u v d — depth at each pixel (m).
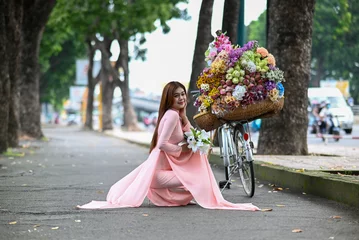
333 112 34.28
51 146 28.12
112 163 17.83
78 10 42.69
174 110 9.17
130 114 52.62
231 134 10.72
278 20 16.36
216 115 10.04
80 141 34.84
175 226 7.48
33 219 8.05
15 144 24.67
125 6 43.09
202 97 10.05
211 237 6.82
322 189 10.17
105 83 54.75
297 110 16.52
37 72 32.66
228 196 10.34
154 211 8.59
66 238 6.85
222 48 9.98
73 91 78.94
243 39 21.02
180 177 8.91
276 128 16.56
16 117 24.52
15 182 12.52
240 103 9.80
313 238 6.75
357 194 8.97
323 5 61.62
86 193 10.76
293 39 16.28
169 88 9.16
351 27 61.94
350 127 34.06
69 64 65.81
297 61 16.34
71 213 8.49
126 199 8.95
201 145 8.85
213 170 15.48
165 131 8.95
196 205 9.13
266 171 12.86
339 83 64.88
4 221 7.91
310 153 17.44
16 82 23.89
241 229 7.27
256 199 9.95
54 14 42.88
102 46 52.75
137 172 9.16
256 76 9.80
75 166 16.62
